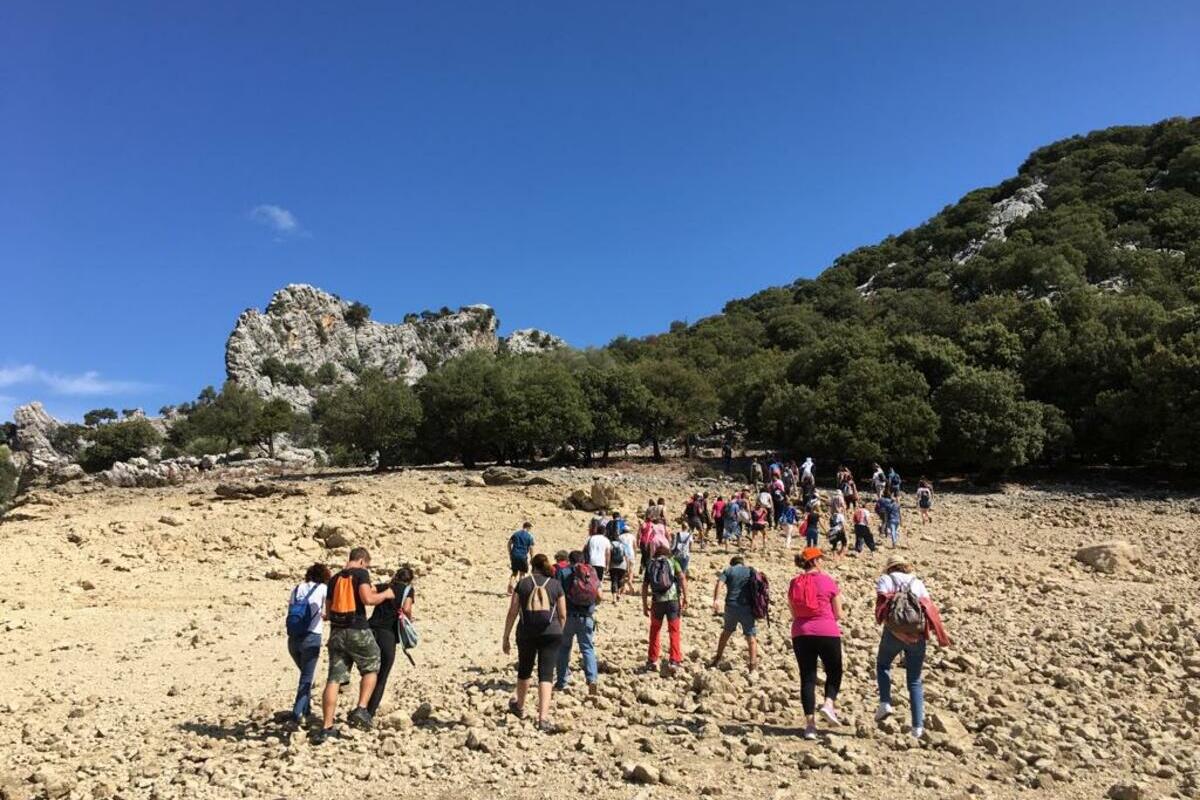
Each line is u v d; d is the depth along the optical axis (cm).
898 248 14638
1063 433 4462
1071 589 1661
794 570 2059
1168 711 862
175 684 1127
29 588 1831
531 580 824
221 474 6888
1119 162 13425
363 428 5862
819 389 5047
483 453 6184
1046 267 8825
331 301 19450
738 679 979
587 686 971
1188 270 7969
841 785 619
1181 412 4106
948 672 1009
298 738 782
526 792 620
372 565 2112
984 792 612
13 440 14788
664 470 5316
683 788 616
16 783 691
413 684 1054
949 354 5197
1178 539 2653
